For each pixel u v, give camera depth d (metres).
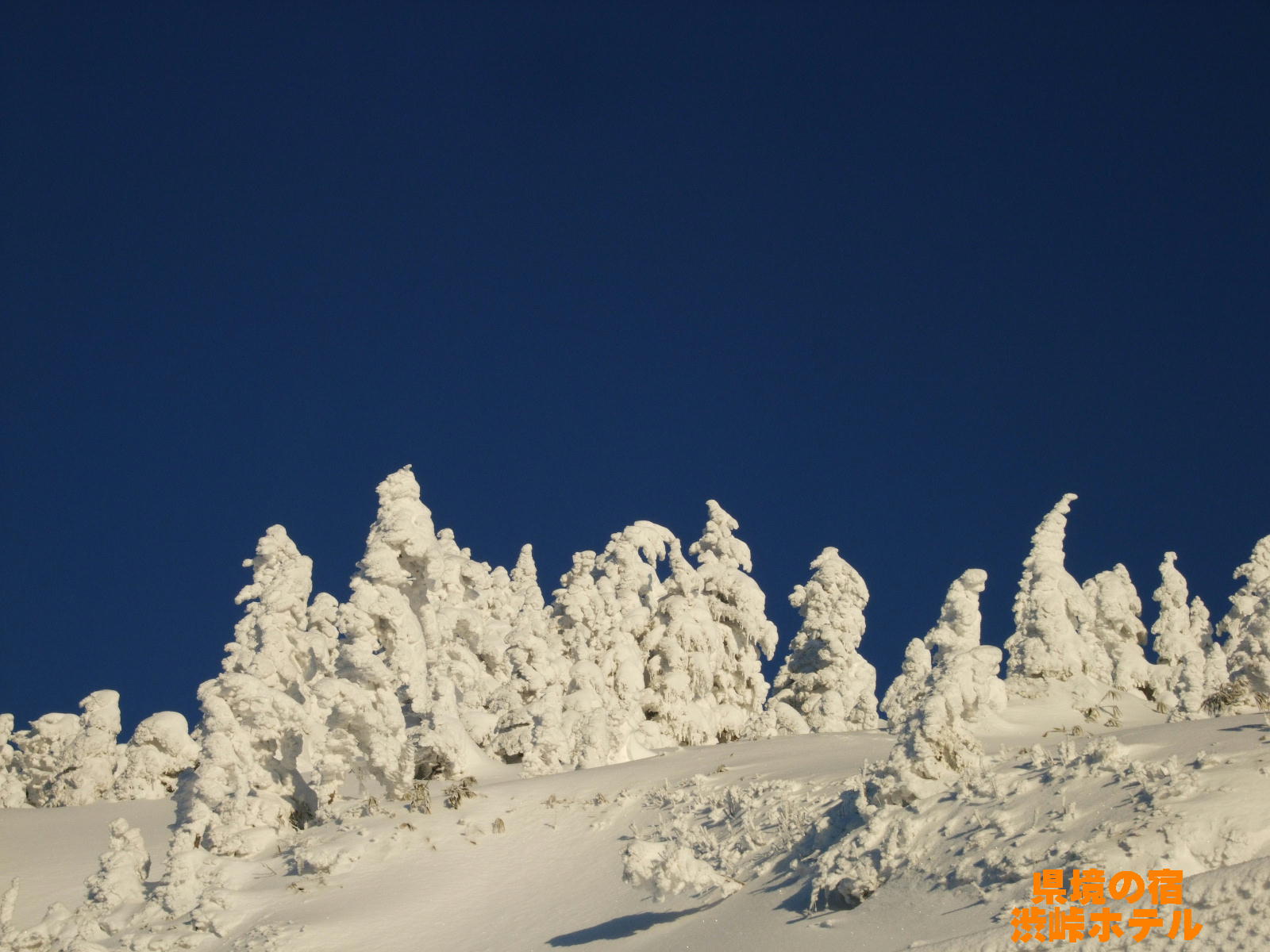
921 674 50.69
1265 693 37.56
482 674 64.50
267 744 43.56
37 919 37.84
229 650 53.66
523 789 40.50
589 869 33.00
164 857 43.19
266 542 59.44
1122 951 17.08
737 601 68.25
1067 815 21.12
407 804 40.41
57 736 57.25
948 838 22.62
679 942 25.05
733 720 65.50
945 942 19.14
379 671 42.94
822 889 23.72
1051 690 45.34
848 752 37.81
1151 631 60.59
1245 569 50.56
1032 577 50.19
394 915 32.31
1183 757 22.11
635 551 72.50
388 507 57.81
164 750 55.97
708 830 32.53
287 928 31.78
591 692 58.06
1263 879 16.89
